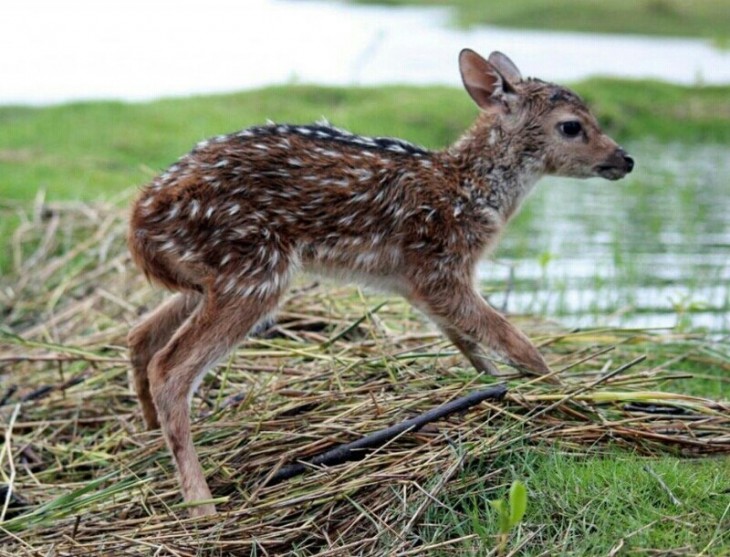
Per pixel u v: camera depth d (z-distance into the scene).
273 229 8.22
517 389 8.03
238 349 9.51
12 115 20.50
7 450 8.45
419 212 8.72
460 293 8.82
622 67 27.50
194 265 8.08
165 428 7.78
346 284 8.98
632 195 17.95
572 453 7.71
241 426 8.17
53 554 7.24
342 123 19.98
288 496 7.54
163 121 19.73
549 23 35.44
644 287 13.27
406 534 7.05
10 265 12.82
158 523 7.54
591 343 10.31
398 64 28.02
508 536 6.93
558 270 13.93
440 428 7.84
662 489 7.37
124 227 13.19
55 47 29.78
